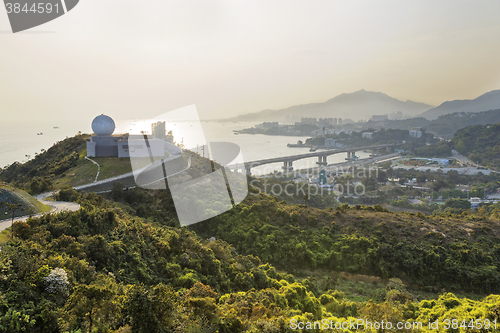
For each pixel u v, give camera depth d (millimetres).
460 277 54188
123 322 17734
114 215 39719
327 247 60250
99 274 25891
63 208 40406
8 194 36344
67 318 17984
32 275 20984
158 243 38562
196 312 22531
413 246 58906
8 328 17359
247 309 26453
